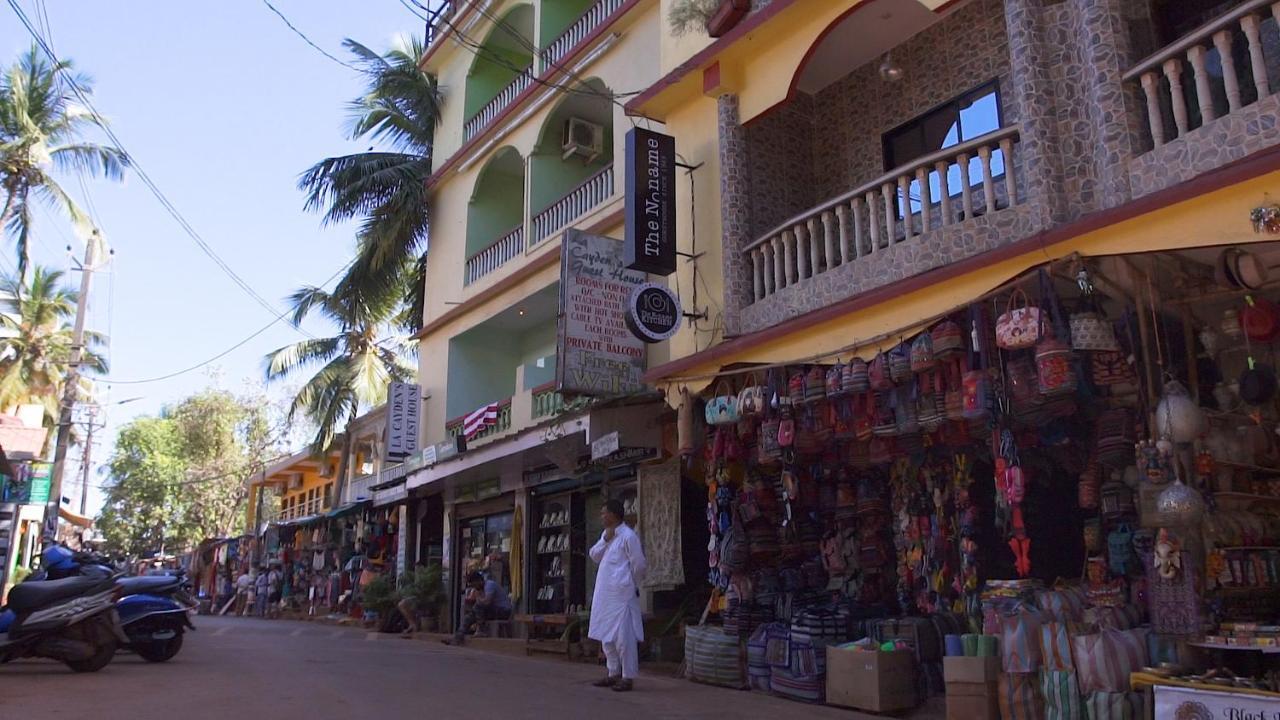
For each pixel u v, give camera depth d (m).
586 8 16.94
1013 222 7.23
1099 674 5.63
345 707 6.52
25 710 6.08
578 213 14.45
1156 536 5.98
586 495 14.19
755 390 8.46
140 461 44.97
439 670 9.48
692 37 11.37
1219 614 5.82
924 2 7.85
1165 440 5.87
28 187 21.89
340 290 21.12
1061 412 6.46
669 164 10.62
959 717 6.19
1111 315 6.70
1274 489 6.55
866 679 6.96
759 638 8.27
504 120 16.94
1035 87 7.04
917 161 7.96
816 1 9.10
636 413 11.34
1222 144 5.89
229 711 6.20
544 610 14.72
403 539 19.72
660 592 11.96
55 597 8.37
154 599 9.62
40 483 20.36
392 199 19.62
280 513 38.44
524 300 15.72
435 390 18.44
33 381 30.62
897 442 8.10
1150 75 6.42
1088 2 6.82
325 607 24.88
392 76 20.30
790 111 10.91
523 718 6.29
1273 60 6.60
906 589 8.40
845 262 8.59
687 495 11.80
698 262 10.43
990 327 6.81
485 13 18.25
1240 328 6.24
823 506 9.16
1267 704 4.77
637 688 8.20
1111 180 6.47
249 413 42.56
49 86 22.41
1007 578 7.87
